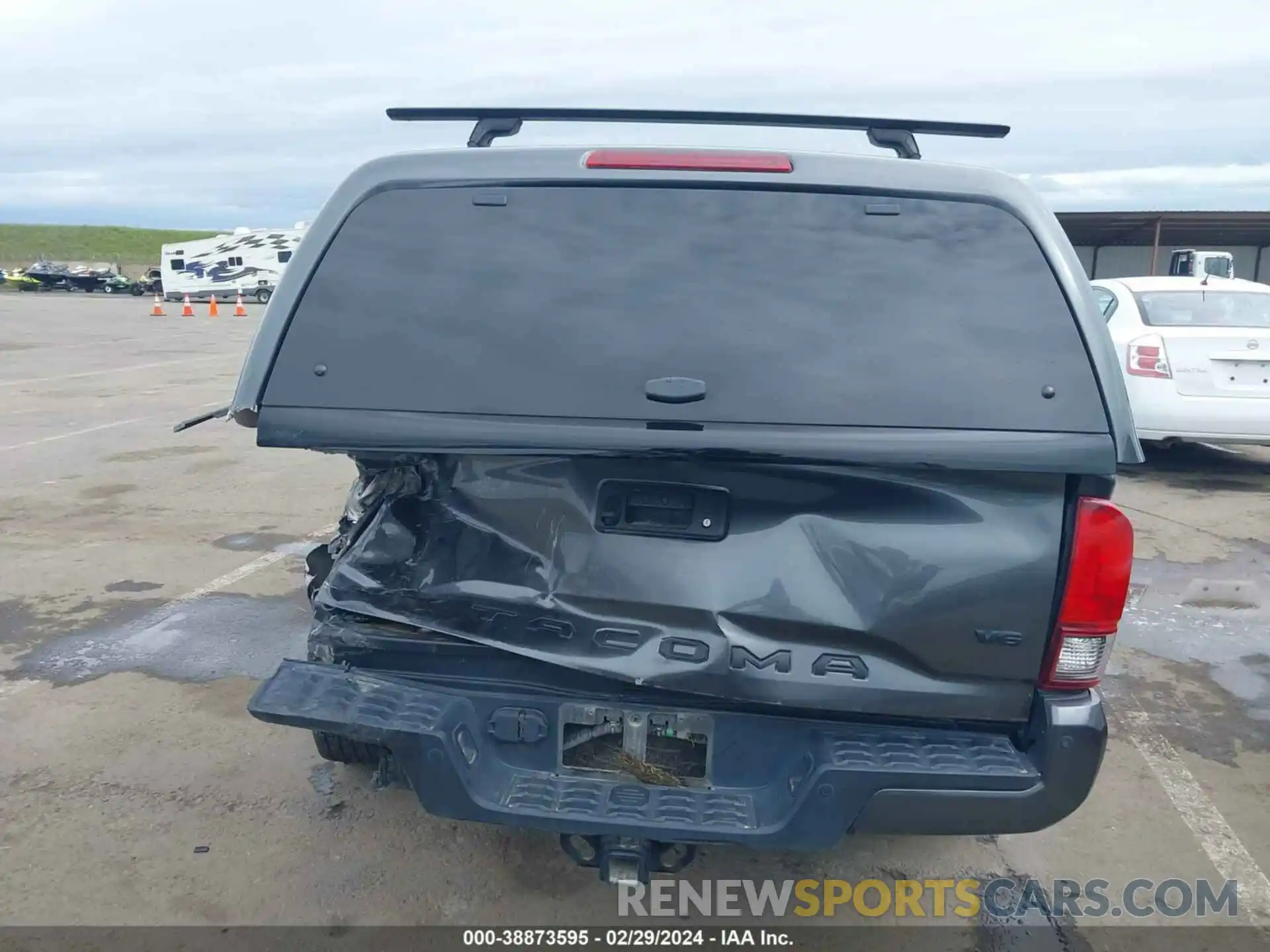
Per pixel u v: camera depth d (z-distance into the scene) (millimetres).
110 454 9289
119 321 29438
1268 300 8039
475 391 2402
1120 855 3287
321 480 8297
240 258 42438
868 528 2379
